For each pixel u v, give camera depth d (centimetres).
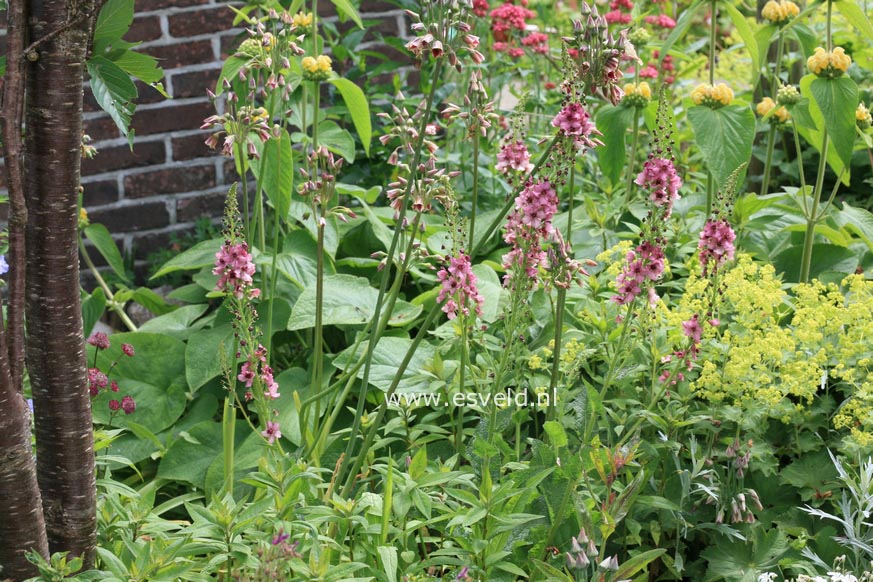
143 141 517
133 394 378
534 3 758
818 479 303
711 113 398
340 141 463
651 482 298
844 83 375
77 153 224
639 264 282
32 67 215
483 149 509
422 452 258
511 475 275
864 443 284
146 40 506
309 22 446
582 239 447
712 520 296
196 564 234
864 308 310
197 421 374
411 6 532
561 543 277
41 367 230
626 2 574
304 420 323
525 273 282
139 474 341
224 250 279
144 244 530
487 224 446
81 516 239
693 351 290
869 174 514
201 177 530
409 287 447
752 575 277
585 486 286
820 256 418
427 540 279
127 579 216
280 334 419
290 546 203
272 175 382
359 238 459
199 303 459
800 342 324
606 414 320
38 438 235
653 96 525
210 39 515
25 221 215
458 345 342
